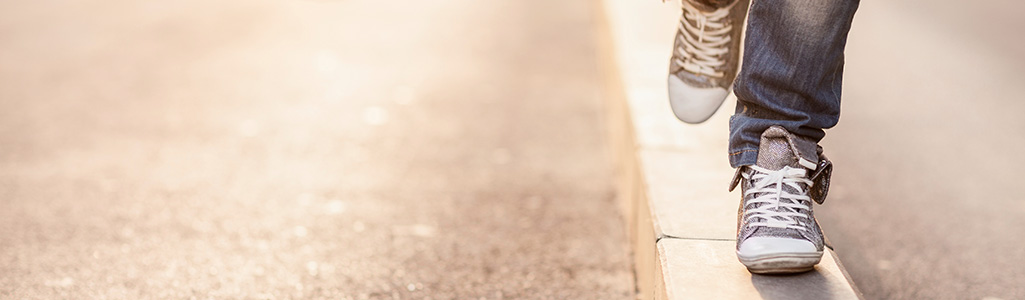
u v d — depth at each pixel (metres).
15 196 3.62
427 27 8.44
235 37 7.77
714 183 2.72
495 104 5.50
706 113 2.27
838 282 1.95
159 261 2.96
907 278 2.90
